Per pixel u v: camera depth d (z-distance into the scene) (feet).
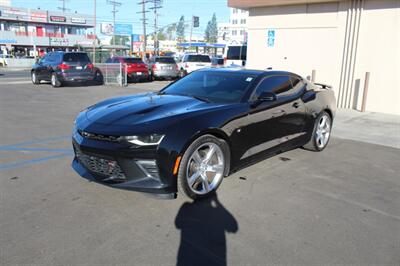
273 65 43.34
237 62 57.93
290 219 11.46
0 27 211.41
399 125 28.22
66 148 19.42
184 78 17.94
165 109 13.19
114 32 225.56
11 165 16.34
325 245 9.96
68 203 12.28
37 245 9.64
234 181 14.71
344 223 11.29
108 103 14.90
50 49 227.40
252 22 44.52
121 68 56.95
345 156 19.08
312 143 19.27
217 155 13.23
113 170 11.96
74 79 52.60
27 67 150.61
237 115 13.71
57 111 31.37
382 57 34.50
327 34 38.17
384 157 19.06
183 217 11.43
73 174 15.17
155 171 11.58
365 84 34.35
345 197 13.38
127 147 11.41
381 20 34.09
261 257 9.31
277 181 14.87
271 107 15.57
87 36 245.45
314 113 18.79
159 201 12.57
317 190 13.99
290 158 18.38
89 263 8.89
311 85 19.48
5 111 30.99
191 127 12.02
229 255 9.37
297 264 9.04
